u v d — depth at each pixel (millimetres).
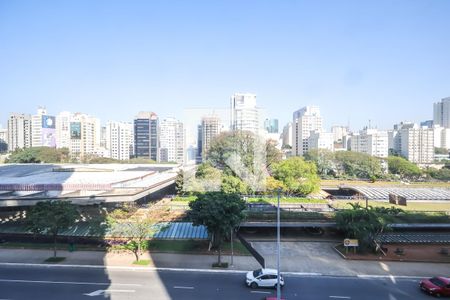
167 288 30969
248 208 54969
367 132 191250
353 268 37156
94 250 42188
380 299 29219
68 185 48812
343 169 121938
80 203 46719
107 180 55531
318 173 121500
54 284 31781
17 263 37625
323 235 50312
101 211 50250
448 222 50250
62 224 38938
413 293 30641
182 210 53188
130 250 41656
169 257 39875
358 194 79562
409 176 126750
